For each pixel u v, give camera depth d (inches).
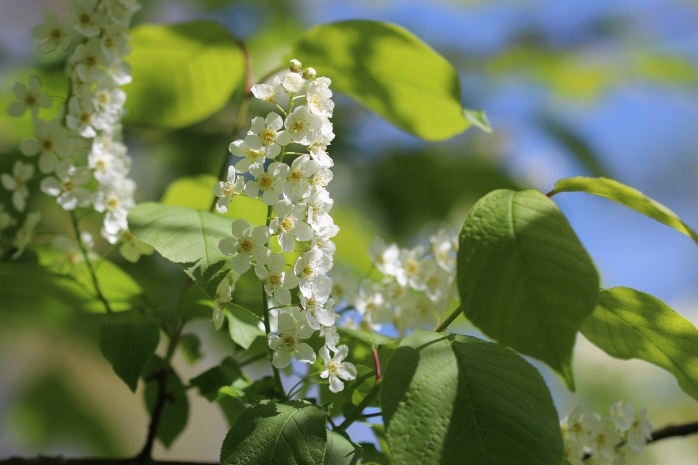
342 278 25.0
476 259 21.0
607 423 23.1
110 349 23.9
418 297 25.0
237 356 25.3
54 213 31.3
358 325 25.1
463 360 21.0
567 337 20.4
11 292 28.2
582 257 20.7
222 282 22.4
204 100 28.2
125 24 24.1
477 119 27.2
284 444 20.9
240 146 21.7
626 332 23.3
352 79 27.2
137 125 28.6
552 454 20.4
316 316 21.8
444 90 27.0
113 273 26.0
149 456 25.0
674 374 23.3
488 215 21.2
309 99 21.7
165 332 26.1
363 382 23.1
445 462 20.3
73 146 24.5
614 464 23.2
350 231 31.8
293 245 21.7
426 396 20.7
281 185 21.6
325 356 22.1
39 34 24.2
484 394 20.7
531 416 20.6
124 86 27.8
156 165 36.2
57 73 31.4
